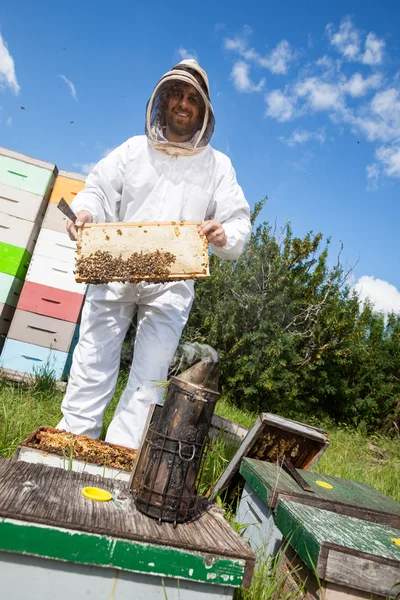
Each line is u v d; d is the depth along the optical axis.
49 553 1.34
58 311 5.06
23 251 5.10
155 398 3.05
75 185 5.24
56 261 5.10
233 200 3.28
